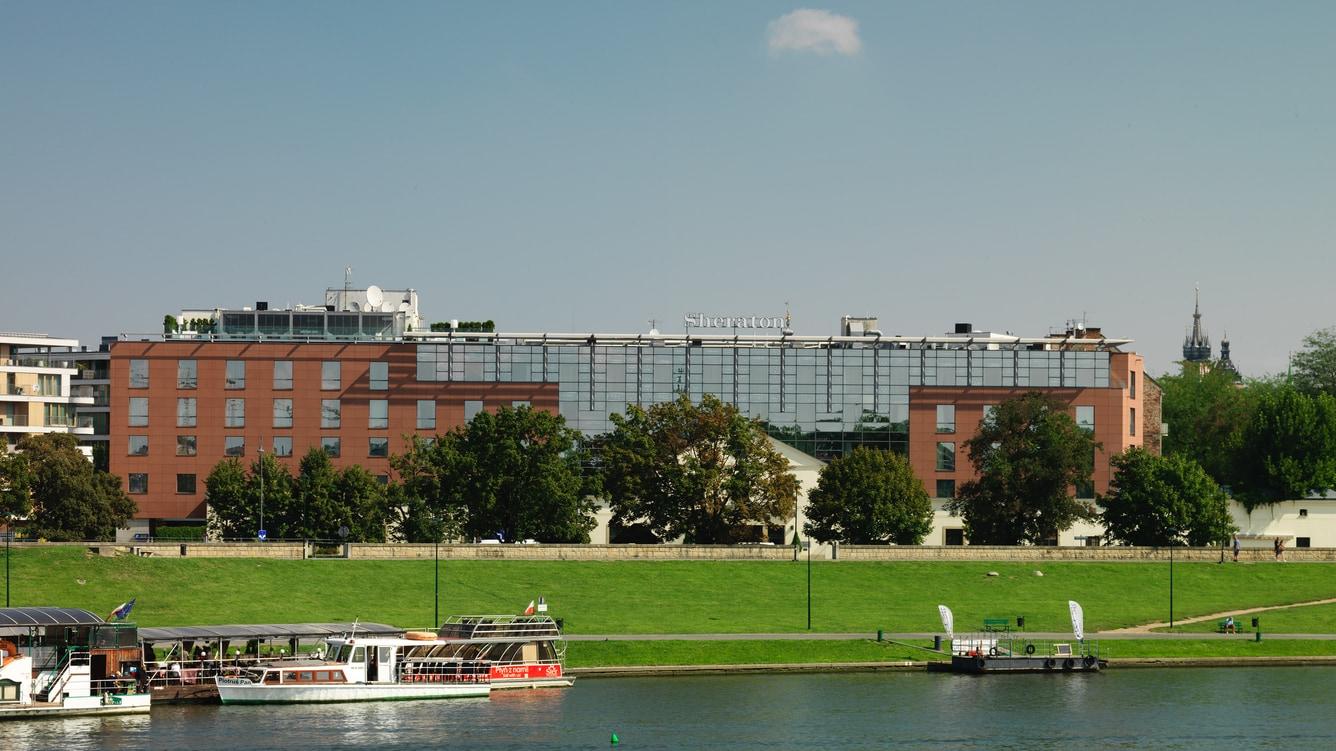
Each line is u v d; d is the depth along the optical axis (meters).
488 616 194.62
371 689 172.50
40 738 149.88
